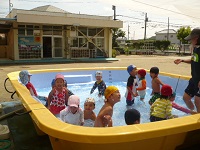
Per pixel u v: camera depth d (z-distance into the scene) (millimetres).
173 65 18266
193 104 4480
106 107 2971
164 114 3457
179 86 6195
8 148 3393
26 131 3980
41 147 3432
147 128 2156
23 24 19641
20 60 19438
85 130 2045
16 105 5414
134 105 5309
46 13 20828
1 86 8172
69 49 21422
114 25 22000
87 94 6484
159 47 39500
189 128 2352
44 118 2354
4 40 22531
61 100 4270
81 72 7883
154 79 4906
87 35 22172
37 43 20406
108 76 8273
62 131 2020
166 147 2600
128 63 19375
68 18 19812
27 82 4797
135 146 2312
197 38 3609
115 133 2002
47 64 17453
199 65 3668
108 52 23359
